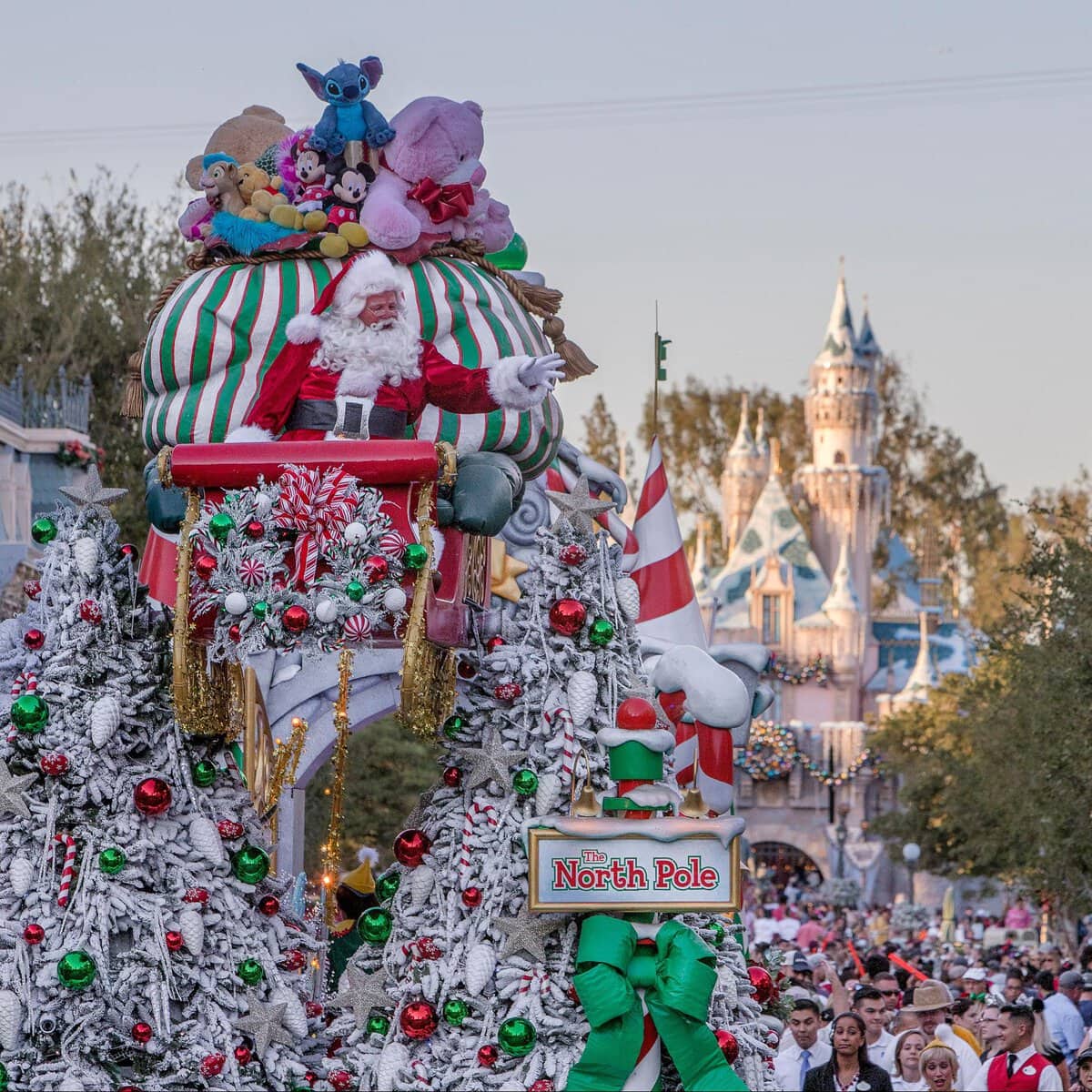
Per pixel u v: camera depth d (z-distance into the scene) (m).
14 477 93.94
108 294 130.00
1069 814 104.19
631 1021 25.97
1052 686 105.25
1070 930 131.00
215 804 28.27
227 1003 27.11
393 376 27.33
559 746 27.61
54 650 27.56
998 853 146.50
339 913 38.81
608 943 26.03
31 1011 26.25
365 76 28.16
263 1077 27.20
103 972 26.39
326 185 28.17
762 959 36.12
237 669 28.09
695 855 26.30
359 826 98.75
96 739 26.92
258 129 29.36
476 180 29.25
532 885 26.12
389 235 27.78
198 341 27.73
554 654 28.00
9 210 131.00
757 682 36.84
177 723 27.61
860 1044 37.53
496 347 28.66
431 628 26.38
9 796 26.91
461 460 28.11
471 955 26.86
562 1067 26.31
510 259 35.34
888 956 60.12
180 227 29.09
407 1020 26.81
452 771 28.28
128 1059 26.50
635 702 27.11
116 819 27.17
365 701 44.47
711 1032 26.31
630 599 28.55
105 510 28.44
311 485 25.67
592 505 28.61
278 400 27.25
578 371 31.58
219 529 25.56
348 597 25.41
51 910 26.70
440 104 28.30
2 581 78.88
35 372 124.00
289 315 27.58
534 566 28.64
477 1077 26.53
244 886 28.12
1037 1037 45.09
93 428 121.88
